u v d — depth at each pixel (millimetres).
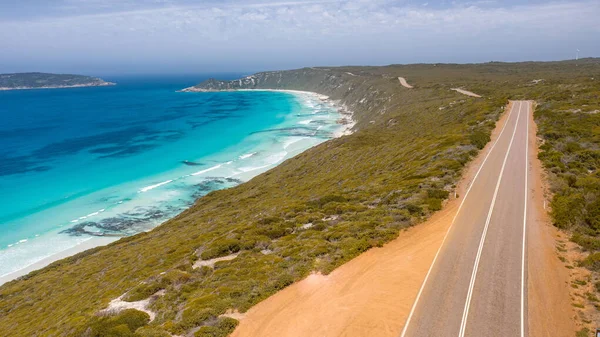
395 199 30281
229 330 16109
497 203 27719
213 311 17203
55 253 46250
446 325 15484
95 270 34156
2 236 50031
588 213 23422
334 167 56188
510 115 59531
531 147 41656
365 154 57094
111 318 17672
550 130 45688
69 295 29047
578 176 30766
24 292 34094
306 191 45531
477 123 56031
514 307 16312
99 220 55281
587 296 16594
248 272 21281
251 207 43812
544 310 16031
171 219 52062
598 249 19969
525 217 25234
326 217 30344
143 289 21203
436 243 22609
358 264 21125
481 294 17359
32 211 58000
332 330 15820
